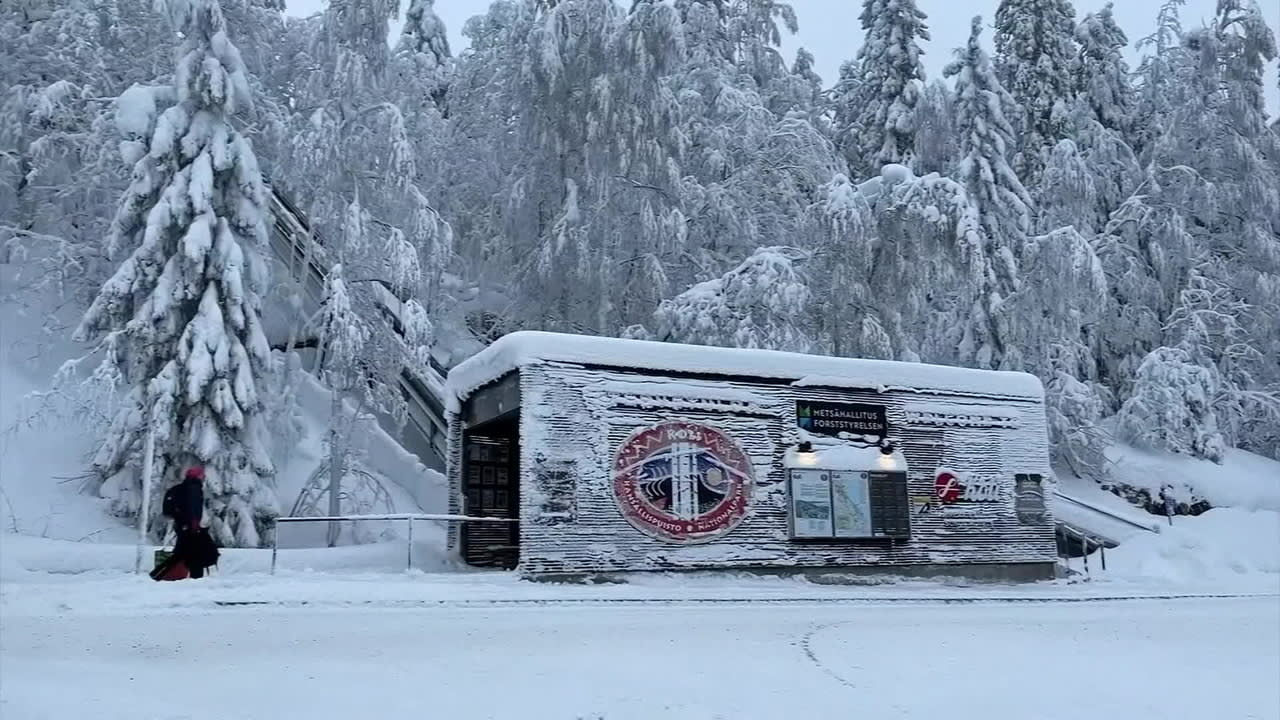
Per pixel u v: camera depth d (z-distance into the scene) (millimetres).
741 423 19406
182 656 9195
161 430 21453
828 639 11641
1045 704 8820
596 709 8016
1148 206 39812
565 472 17594
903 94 41188
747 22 36562
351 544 23797
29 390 25109
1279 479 36406
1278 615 15695
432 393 27828
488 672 9094
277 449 25766
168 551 15219
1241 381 40562
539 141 30719
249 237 24375
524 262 31938
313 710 7648
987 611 15102
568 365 18047
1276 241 40812
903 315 30734
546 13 30562
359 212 25406
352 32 26891
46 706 7328
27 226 30047
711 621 12531
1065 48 44125
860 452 20375
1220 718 8680
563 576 17172
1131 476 34938
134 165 23938
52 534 20906
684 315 28125
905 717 8172
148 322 22344
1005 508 21938
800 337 28000
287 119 26969
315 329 26688
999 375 22594
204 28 24125
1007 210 35781
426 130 32969
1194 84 42219
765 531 19250
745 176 33406
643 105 30016
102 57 29672
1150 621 14539
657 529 18188
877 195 29812
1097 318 35344
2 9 30062
